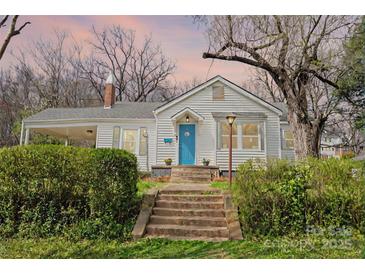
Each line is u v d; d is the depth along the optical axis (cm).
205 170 1329
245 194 662
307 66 1045
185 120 1552
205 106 1562
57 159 681
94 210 655
